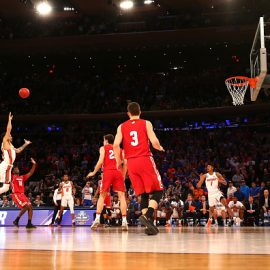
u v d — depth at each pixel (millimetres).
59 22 25422
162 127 26328
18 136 26484
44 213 14758
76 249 3867
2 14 24281
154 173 5570
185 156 22469
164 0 22609
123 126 5738
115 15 24828
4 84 28031
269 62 10820
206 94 26797
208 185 11969
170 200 15375
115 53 26703
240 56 26750
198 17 24250
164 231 8594
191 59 27516
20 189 11648
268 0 22750
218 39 23781
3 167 8711
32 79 28281
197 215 14609
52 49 25297
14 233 7789
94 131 26531
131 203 15336
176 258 3041
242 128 25219
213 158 22172
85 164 22812
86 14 24625
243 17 23562
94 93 27641
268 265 2627
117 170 8469
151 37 24078
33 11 23938
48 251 3643
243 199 14836
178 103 26188
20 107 26922
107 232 8055
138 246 4238
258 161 21391
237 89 14469
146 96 27234
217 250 3719
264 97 23625
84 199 16031
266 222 14398
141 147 5605
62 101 27406
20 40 24891
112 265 2639
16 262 2801
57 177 21812
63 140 25969
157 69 28766
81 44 24766
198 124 26156
